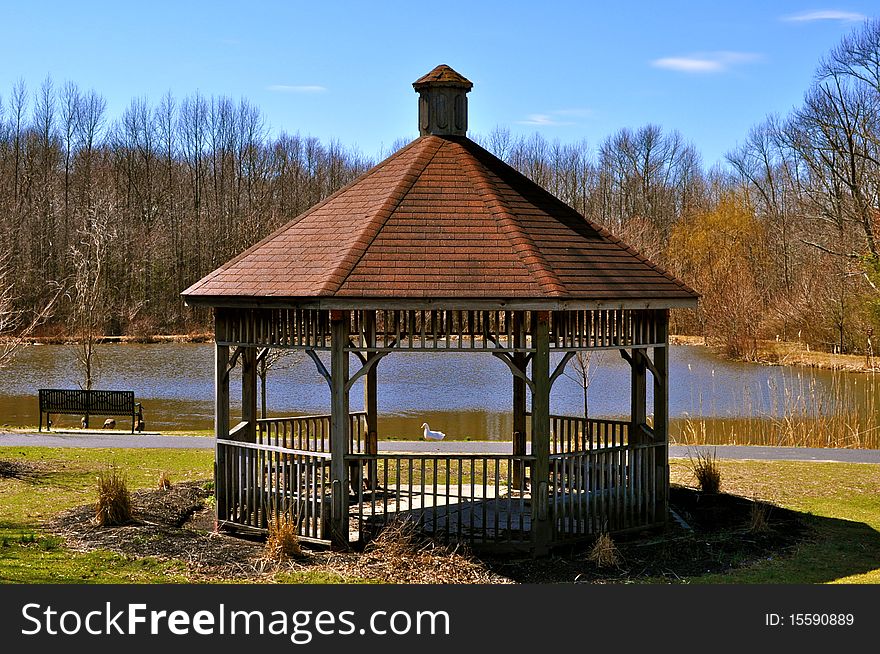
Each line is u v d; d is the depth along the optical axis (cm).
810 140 4238
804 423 2345
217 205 6669
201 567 982
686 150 7506
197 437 2030
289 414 2683
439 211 1128
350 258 1042
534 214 1168
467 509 1190
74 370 3666
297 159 7238
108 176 6719
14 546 1038
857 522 1254
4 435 2038
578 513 1088
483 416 2639
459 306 1007
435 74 1275
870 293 3575
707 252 5309
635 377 1255
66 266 5550
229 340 1138
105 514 1141
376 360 1042
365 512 1166
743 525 1218
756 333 4172
